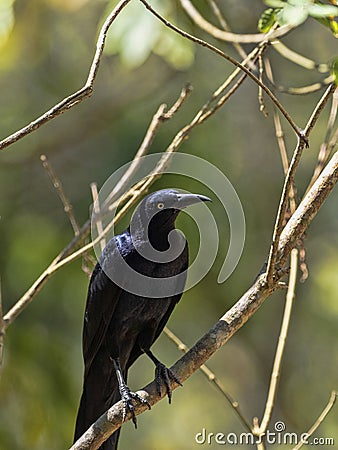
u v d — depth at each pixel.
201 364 6.38
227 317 6.35
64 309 13.31
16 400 10.71
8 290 13.41
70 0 13.37
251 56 7.52
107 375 7.96
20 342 11.06
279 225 5.95
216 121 14.73
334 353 15.48
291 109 15.13
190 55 10.25
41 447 10.69
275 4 6.04
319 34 14.89
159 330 8.04
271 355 15.53
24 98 15.64
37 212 15.01
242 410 16.27
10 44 13.36
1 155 15.29
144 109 15.22
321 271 15.53
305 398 15.44
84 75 15.77
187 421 16.86
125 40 10.24
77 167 15.43
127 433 16.72
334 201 15.66
